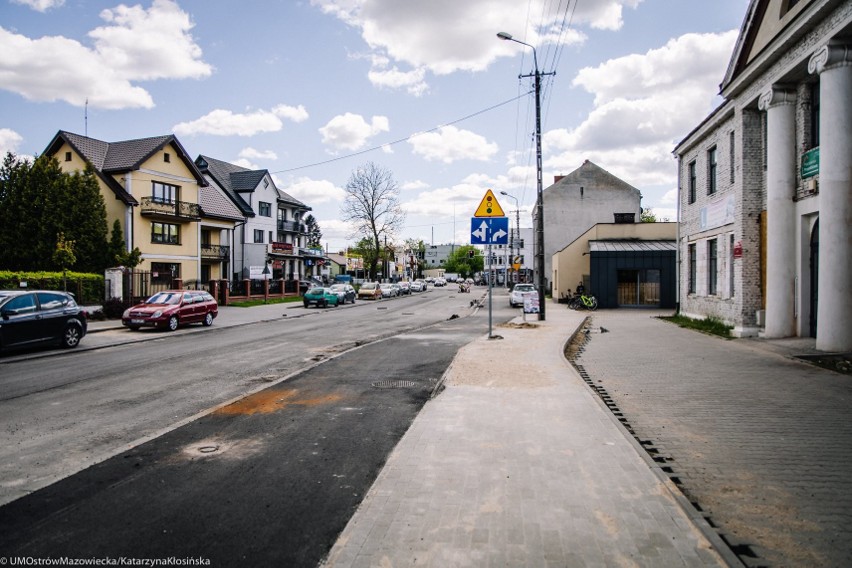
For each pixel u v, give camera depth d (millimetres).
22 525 3777
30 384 9062
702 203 20047
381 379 9289
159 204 33781
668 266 30719
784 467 4789
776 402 7227
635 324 20094
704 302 19922
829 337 11086
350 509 4047
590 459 4887
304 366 10891
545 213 47531
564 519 3672
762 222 14961
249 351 13336
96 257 27766
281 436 5938
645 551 3232
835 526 3627
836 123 10930
